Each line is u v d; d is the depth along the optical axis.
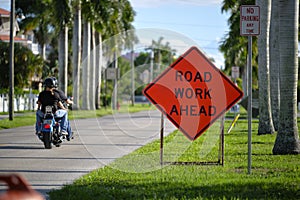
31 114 70.19
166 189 16.39
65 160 24.05
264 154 26.20
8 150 27.94
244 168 21.16
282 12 25.77
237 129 44.88
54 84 28.66
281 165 21.98
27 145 30.53
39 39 105.94
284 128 26.30
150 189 16.41
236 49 92.88
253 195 15.48
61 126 29.08
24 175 19.78
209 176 19.00
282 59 26.16
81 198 14.76
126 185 17.19
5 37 108.06
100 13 72.81
